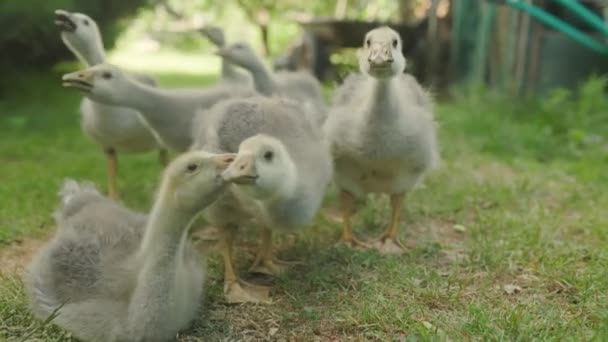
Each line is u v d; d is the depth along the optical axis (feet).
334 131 7.11
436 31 15.51
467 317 6.27
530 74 13.26
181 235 5.85
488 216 7.81
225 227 6.77
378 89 6.79
